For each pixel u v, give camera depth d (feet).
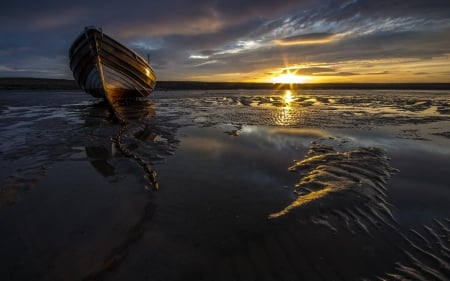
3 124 29.37
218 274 7.37
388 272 7.59
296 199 12.05
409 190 13.04
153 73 52.75
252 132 27.14
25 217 10.17
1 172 14.78
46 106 48.57
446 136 25.63
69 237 8.92
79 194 12.13
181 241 8.76
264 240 8.87
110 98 45.47
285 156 18.72
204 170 15.67
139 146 20.71
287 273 7.50
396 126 30.91
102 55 39.60
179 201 11.63
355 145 21.95
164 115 38.96
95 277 7.16
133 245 8.50
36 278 7.15
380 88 175.01
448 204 11.66
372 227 9.74
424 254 8.36
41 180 13.73
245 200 11.88
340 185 13.10
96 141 21.89
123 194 12.20
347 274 7.50
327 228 9.56
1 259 7.89
